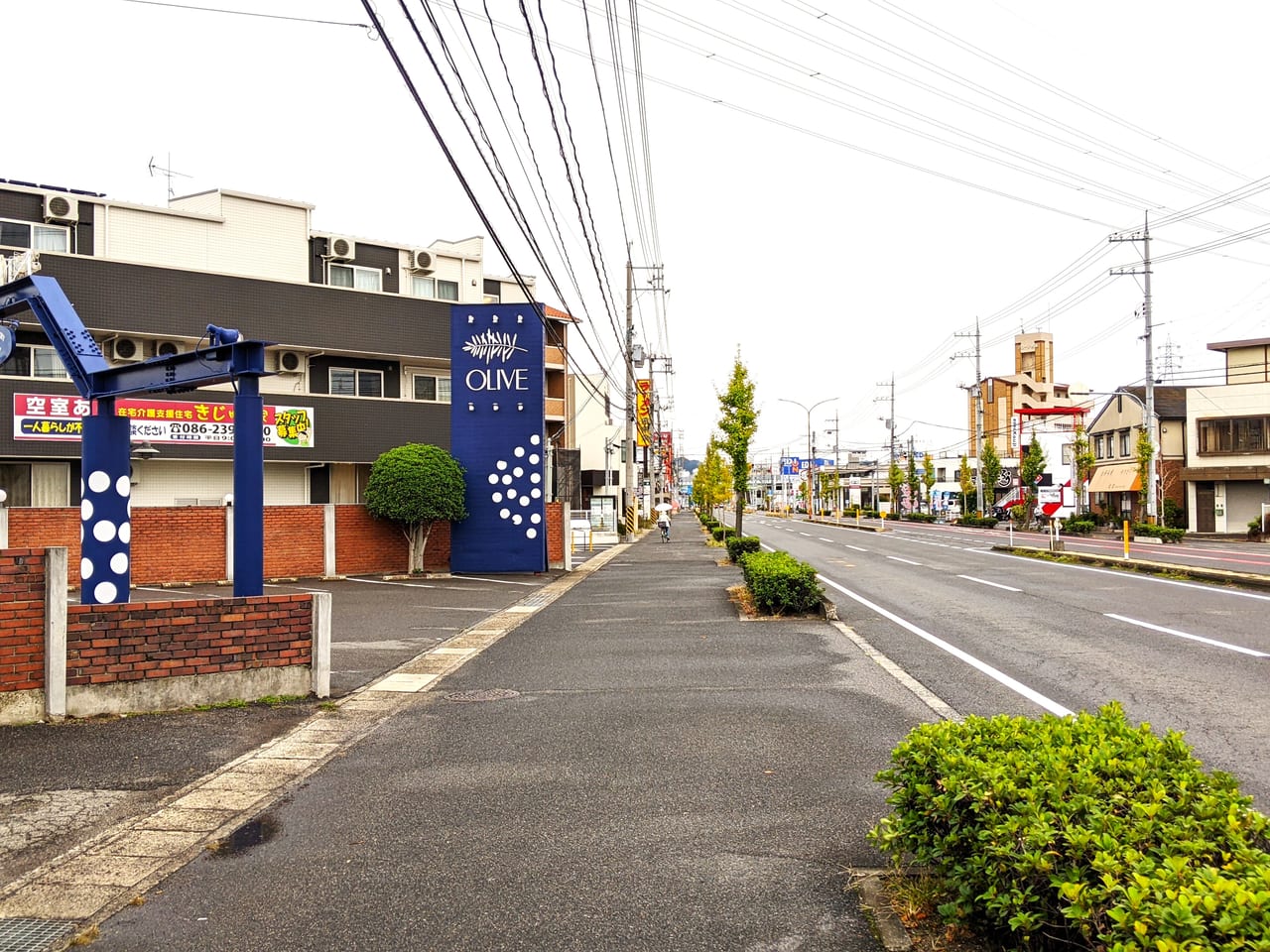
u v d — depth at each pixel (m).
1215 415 47.97
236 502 9.20
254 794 6.15
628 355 40.88
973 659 11.05
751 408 30.44
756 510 157.25
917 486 85.88
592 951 3.86
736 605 17.28
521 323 24.88
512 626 14.98
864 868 4.64
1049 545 36.62
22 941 4.06
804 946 3.85
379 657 11.95
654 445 71.00
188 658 8.61
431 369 31.92
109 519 10.46
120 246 26.88
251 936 4.07
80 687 8.10
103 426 10.50
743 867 4.71
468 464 24.84
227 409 26.70
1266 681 9.31
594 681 10.05
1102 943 2.90
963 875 3.65
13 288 11.49
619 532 52.22
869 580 22.28
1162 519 47.53
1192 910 2.59
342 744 7.48
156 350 26.38
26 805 5.93
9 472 24.72
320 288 28.64
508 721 8.23
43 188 26.50
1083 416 57.34
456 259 33.69
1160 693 8.82
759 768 6.53
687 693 9.26
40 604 7.95
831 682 9.70
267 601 9.02
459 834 5.31
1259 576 19.86
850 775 6.28
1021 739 4.14
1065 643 12.27
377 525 24.50
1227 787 3.62
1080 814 3.35
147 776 6.55
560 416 42.81
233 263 28.72
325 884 4.63
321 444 28.67
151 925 4.20
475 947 3.93
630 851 4.98
